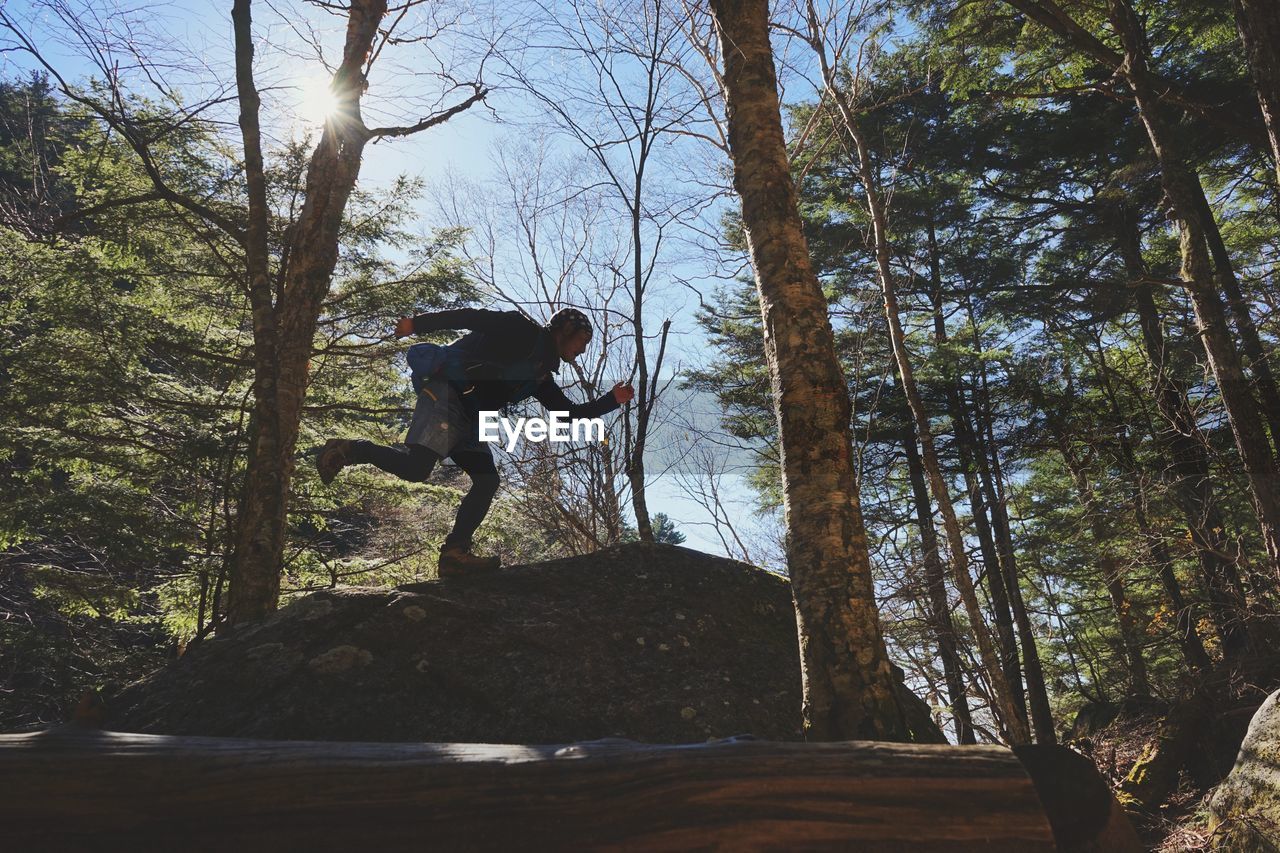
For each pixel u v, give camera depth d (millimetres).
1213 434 11141
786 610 4570
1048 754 2070
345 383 10828
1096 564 12727
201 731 3281
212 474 8938
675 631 4137
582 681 3717
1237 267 14891
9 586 10812
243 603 4734
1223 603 10930
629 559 4617
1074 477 11945
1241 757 5984
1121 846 1974
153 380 9203
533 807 1789
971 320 15570
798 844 1701
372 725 3369
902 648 9820
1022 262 16078
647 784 1779
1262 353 11023
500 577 4328
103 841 1844
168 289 9875
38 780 1858
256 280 5230
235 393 9430
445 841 1790
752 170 3631
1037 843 1703
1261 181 14398
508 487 9289
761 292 3500
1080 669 14781
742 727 3672
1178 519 11078
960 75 13555
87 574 9344
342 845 1807
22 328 8844
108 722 3375
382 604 3918
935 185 15445
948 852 1694
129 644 11625
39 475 9352
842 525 3082
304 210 5875
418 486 10648
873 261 15203
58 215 9414
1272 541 8859
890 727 2814
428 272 10250
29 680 9984
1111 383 13461
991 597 13641
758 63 3770
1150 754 10062
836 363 3344
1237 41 12969
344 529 11812
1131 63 9922
